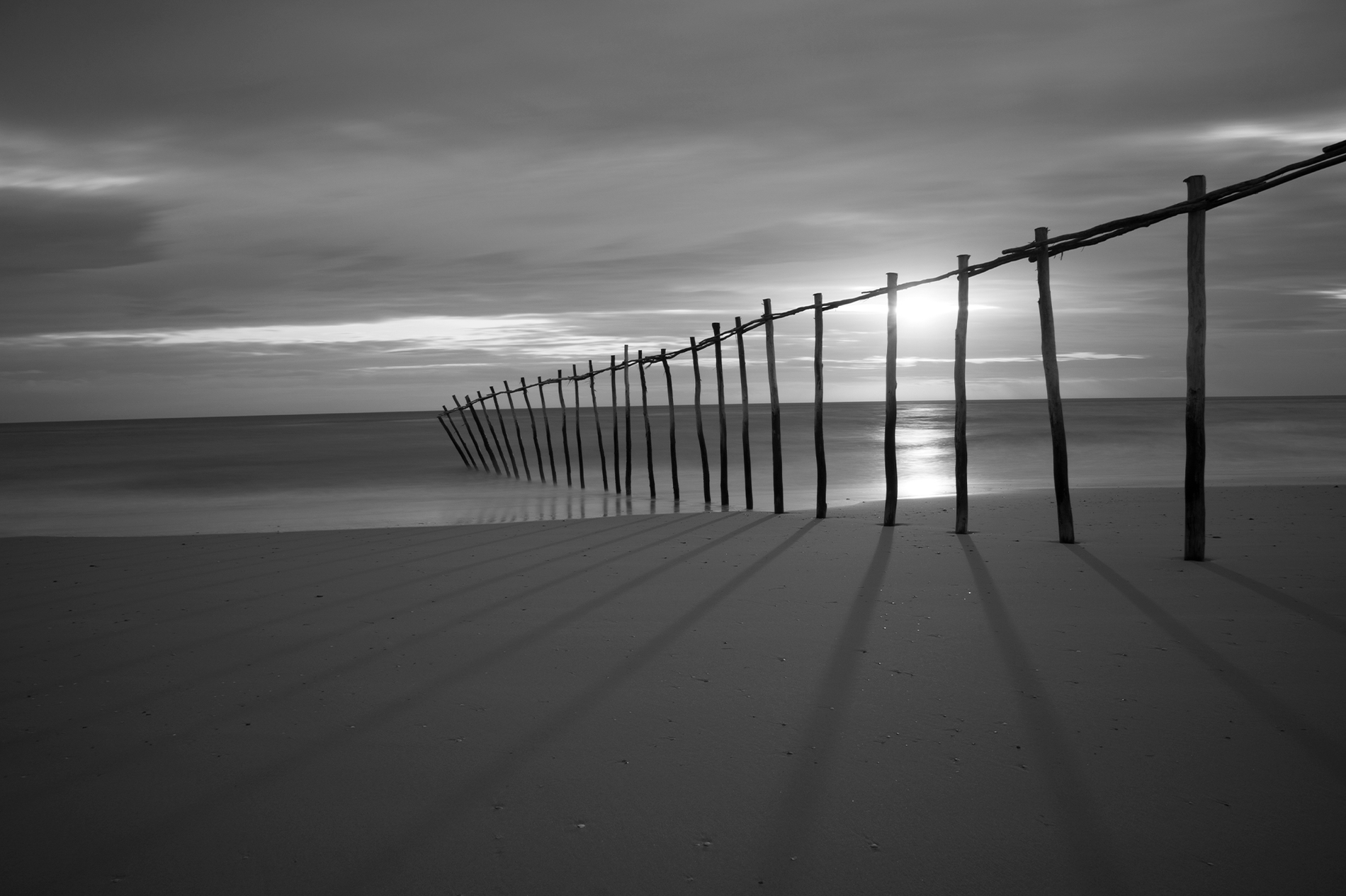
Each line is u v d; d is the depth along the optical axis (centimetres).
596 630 567
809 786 334
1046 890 263
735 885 271
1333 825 296
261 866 288
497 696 446
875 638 529
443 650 531
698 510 1553
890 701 421
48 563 909
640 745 376
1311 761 343
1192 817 303
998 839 292
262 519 1644
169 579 798
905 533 956
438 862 288
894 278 1034
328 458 3553
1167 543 820
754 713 411
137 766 369
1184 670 453
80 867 291
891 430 1031
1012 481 2055
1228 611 564
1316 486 1256
